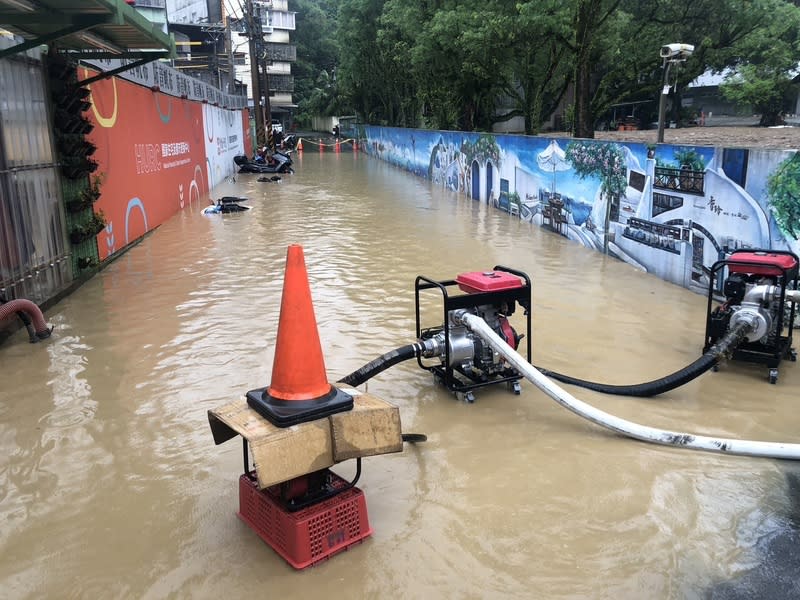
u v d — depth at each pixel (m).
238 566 3.50
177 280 9.78
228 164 29.19
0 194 7.26
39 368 6.36
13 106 7.61
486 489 4.21
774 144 18.42
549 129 45.34
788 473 4.39
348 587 3.34
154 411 5.39
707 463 4.52
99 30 7.89
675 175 9.20
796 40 27.27
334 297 8.75
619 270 10.35
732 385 5.85
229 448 4.78
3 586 3.38
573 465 4.50
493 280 5.60
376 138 42.75
